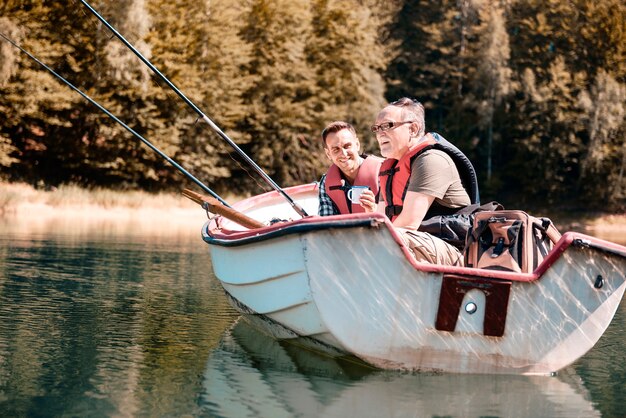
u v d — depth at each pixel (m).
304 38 28.53
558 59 33.97
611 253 2.97
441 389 2.73
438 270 2.88
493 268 3.02
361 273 2.87
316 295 2.89
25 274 5.53
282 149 27.89
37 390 2.61
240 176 27.42
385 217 2.83
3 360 3.02
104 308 4.30
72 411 2.38
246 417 2.36
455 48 37.81
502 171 34.78
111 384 2.71
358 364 3.05
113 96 23.28
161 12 23.97
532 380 2.91
